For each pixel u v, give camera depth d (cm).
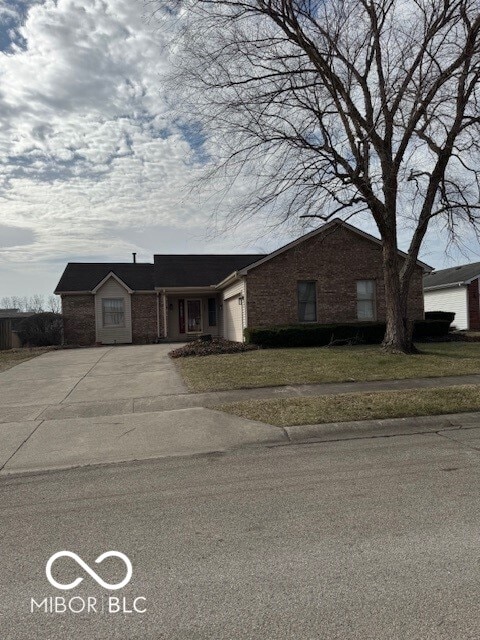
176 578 306
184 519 396
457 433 654
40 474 533
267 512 404
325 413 731
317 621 256
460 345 1675
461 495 427
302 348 1683
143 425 714
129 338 2552
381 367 1168
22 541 365
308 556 328
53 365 1502
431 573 300
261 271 1873
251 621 258
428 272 2050
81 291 2488
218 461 562
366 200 1316
